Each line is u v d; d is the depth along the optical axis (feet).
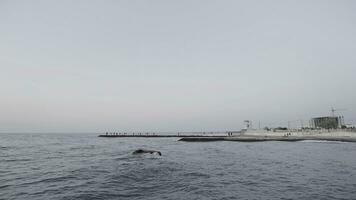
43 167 87.25
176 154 133.80
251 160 105.09
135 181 61.72
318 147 169.78
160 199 47.55
